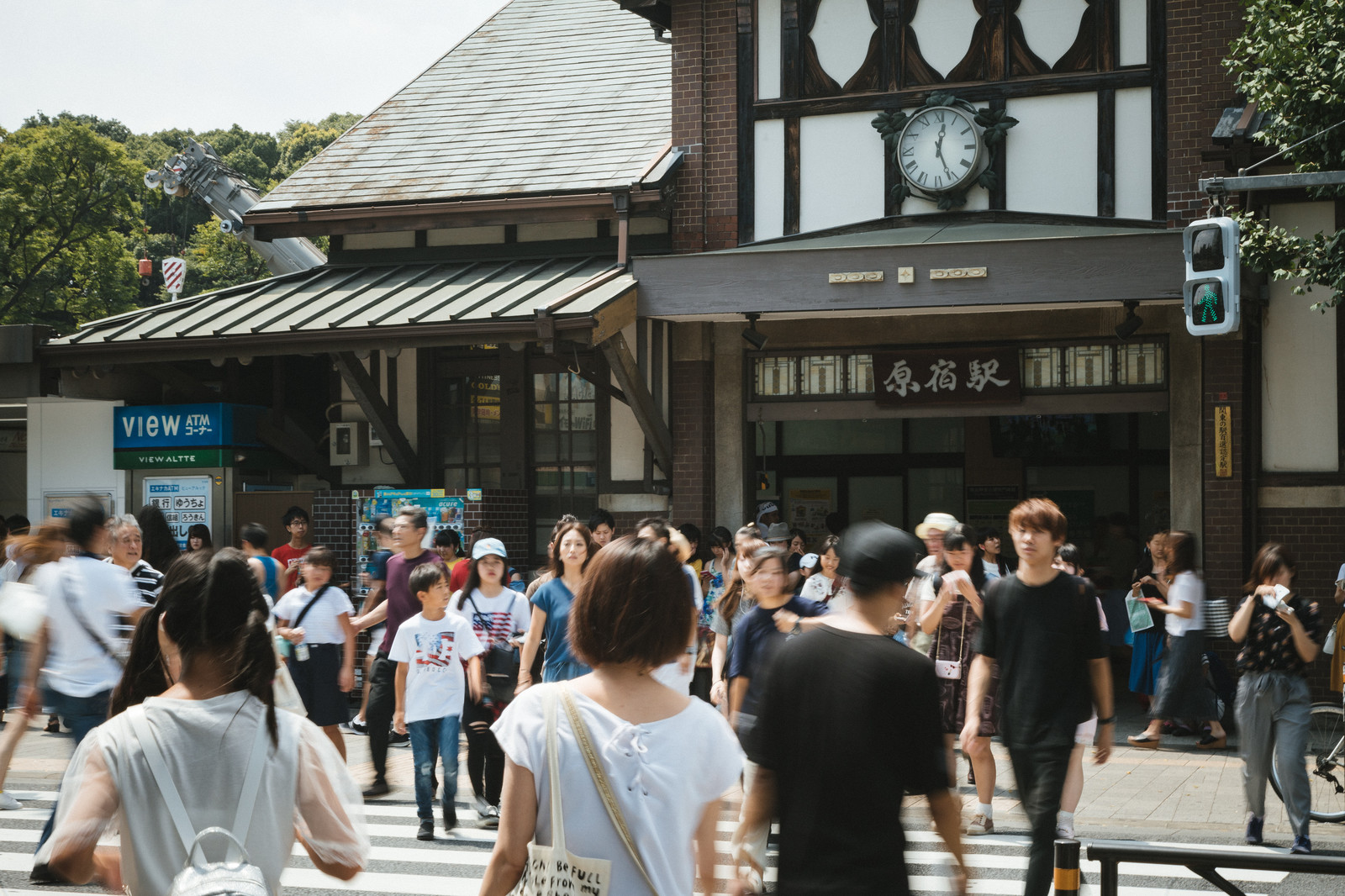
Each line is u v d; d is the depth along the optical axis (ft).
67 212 132.98
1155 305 42.52
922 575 27.14
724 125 47.73
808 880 10.66
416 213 48.93
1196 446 42.09
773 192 47.09
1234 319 28.60
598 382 45.73
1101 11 43.60
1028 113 44.34
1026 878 16.87
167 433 52.13
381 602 33.47
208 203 68.33
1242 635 24.35
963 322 44.80
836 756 10.74
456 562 36.60
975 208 44.88
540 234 50.47
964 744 18.20
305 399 56.08
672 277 43.09
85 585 21.48
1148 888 21.52
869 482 57.52
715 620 25.55
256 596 9.73
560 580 25.07
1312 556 41.24
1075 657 17.33
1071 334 43.57
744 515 46.93
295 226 50.85
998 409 44.34
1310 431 41.50
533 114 55.16
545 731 9.25
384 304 46.73
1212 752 35.14
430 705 25.25
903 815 10.85
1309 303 41.57
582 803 9.09
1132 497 55.26
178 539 52.21
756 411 46.96
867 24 46.24
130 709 9.34
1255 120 38.40
